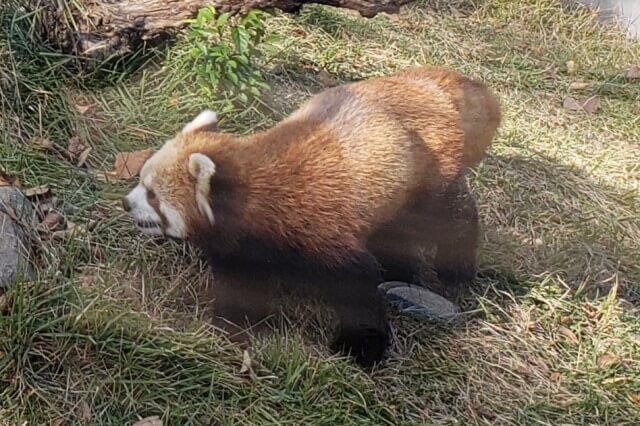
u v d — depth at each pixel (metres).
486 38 3.15
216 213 1.94
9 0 2.30
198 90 2.35
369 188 1.97
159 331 1.94
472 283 2.23
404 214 2.06
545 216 2.46
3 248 1.95
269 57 2.60
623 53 3.25
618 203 2.58
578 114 2.89
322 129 1.99
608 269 2.37
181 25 2.39
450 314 2.16
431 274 2.24
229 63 2.33
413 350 2.09
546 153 2.67
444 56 2.97
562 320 2.21
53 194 2.12
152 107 2.32
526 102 2.88
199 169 1.92
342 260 1.96
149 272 2.05
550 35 3.29
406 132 2.03
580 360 2.15
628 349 2.19
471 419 2.01
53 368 1.88
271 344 2.00
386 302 2.13
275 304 2.06
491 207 2.44
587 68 3.13
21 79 2.24
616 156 2.75
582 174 2.63
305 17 2.80
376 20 2.99
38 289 1.91
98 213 2.11
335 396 1.95
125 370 1.88
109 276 2.01
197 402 1.89
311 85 2.58
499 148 2.63
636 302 2.32
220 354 1.95
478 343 2.13
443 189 2.09
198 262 2.08
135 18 2.36
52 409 1.84
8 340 1.86
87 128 2.25
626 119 2.91
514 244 2.36
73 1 2.32
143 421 1.84
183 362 1.91
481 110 2.14
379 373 2.03
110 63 2.36
